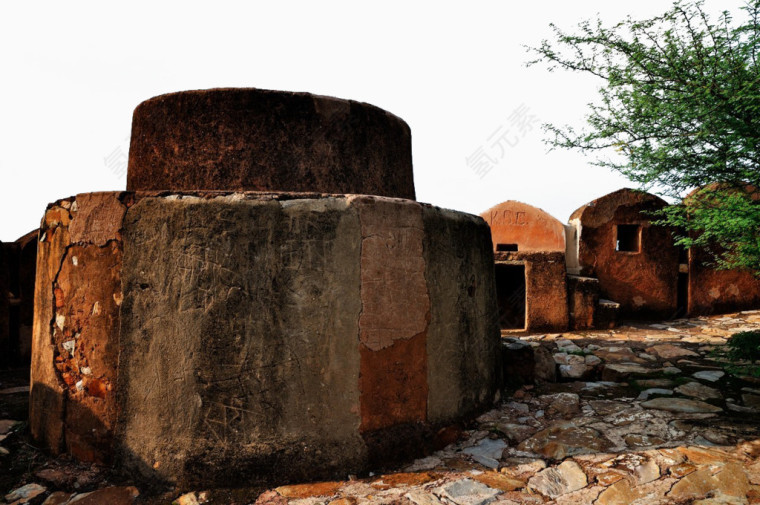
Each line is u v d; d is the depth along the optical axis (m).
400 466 2.87
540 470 2.78
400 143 3.87
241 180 3.16
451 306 3.34
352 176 3.42
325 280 2.77
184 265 2.74
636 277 7.70
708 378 4.45
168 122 3.28
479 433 3.35
